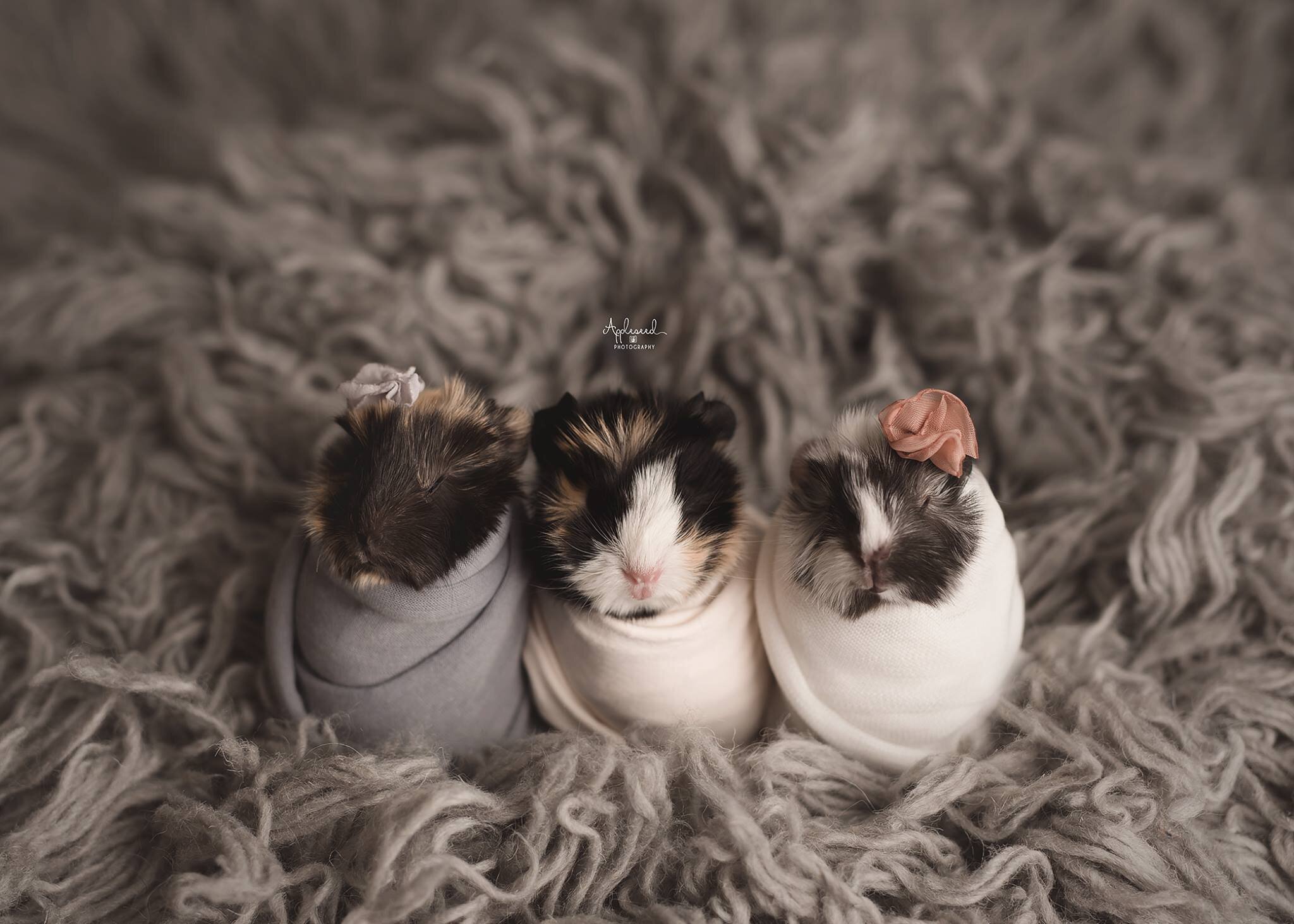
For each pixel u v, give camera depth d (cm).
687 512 21
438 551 20
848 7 43
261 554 27
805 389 30
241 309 32
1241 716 24
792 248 33
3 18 43
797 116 36
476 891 21
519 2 44
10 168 41
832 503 21
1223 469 28
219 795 23
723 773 22
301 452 29
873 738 23
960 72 38
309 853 21
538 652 24
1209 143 42
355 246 34
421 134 38
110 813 22
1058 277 32
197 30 44
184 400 30
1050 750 23
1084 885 21
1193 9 43
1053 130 40
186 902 20
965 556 21
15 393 31
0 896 21
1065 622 27
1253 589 26
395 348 31
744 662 23
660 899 21
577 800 21
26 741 23
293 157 36
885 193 35
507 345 32
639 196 35
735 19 41
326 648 22
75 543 28
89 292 32
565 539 21
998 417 30
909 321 32
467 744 24
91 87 44
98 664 23
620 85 35
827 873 20
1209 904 20
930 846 21
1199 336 31
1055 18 43
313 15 44
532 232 34
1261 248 34
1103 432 29
